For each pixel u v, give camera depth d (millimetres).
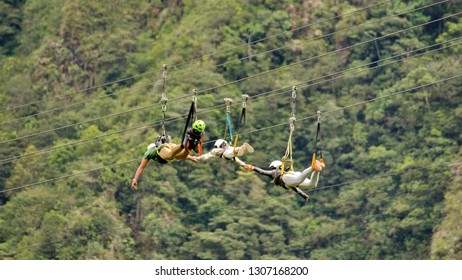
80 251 168000
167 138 47500
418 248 164500
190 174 183000
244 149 45875
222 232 170750
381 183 177250
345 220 174625
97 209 174125
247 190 181000
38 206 176250
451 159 180250
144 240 171625
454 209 166375
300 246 171375
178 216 176125
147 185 179125
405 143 187875
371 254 167500
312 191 182375
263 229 172500
